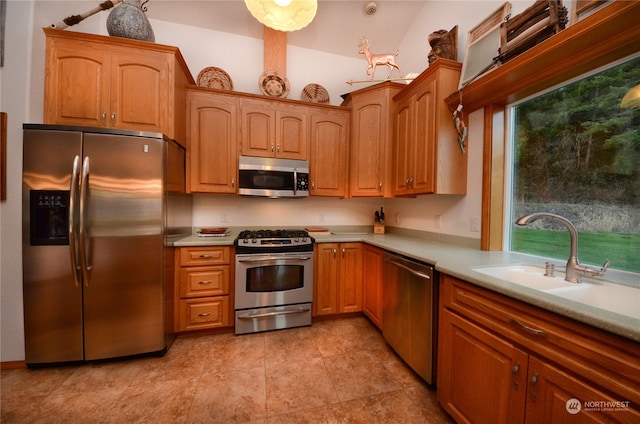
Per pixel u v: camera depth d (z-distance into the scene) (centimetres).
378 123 251
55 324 170
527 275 134
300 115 260
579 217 140
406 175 226
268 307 229
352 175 267
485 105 179
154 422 131
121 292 178
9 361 173
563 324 83
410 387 159
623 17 98
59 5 191
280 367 178
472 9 198
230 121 242
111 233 174
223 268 222
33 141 161
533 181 165
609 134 127
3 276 173
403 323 178
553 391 85
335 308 250
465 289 124
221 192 241
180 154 221
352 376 169
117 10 187
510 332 100
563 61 128
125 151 174
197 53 264
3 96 173
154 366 178
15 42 175
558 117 150
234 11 253
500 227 179
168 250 196
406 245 205
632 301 102
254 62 279
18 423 130
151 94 193
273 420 134
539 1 134
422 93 204
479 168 186
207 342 210
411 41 276
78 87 180
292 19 174
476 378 116
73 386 157
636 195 117
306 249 237
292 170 253
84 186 165
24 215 162
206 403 144
